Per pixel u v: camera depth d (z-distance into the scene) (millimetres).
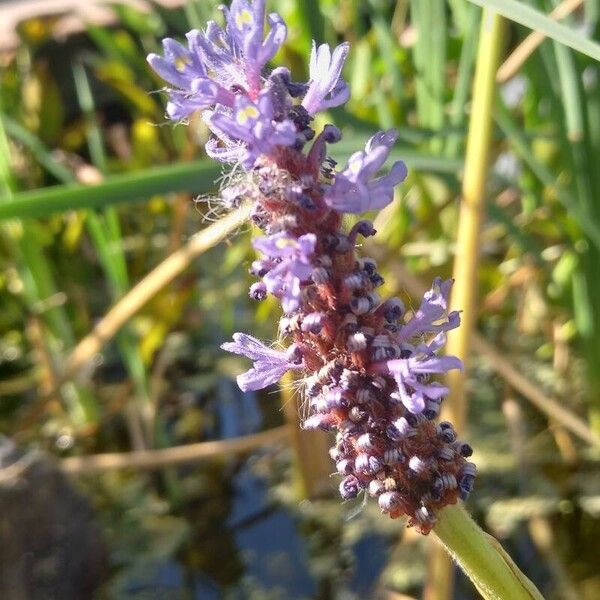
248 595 358
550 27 177
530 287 442
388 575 344
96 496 424
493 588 143
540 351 454
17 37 557
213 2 300
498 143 422
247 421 465
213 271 536
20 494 357
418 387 121
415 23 377
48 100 552
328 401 129
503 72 342
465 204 270
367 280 125
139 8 436
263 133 112
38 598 351
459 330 275
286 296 114
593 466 385
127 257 556
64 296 449
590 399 393
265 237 115
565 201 317
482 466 393
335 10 467
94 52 663
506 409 409
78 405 447
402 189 427
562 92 340
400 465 136
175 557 384
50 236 520
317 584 358
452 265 428
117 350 519
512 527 364
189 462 432
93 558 374
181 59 119
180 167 254
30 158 521
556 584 337
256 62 119
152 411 432
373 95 438
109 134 631
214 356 507
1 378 504
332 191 116
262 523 396
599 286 373
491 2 185
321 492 393
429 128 359
